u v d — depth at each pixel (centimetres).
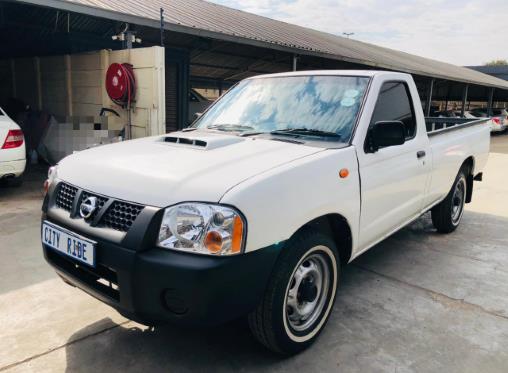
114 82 770
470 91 3142
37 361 264
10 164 614
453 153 475
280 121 341
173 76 1134
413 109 395
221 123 368
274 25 1501
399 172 356
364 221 318
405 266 423
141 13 788
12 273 380
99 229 237
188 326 222
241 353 278
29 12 844
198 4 1335
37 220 528
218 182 229
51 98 999
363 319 321
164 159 266
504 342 296
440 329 310
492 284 386
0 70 1180
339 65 1590
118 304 233
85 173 267
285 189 243
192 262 213
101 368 260
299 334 273
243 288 225
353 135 308
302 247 258
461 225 569
